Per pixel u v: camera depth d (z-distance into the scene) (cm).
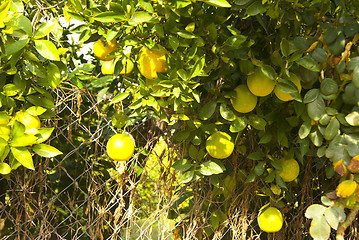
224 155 176
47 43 132
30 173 177
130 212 196
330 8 175
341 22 152
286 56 156
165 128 203
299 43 157
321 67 159
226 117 173
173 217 245
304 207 237
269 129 191
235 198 212
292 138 211
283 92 164
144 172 198
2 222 175
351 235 232
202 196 212
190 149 187
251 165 211
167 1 137
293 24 175
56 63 157
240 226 218
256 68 166
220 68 171
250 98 172
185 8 142
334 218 154
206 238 235
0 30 125
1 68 137
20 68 143
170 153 202
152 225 206
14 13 132
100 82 185
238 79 185
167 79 155
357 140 153
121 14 135
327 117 157
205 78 179
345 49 149
